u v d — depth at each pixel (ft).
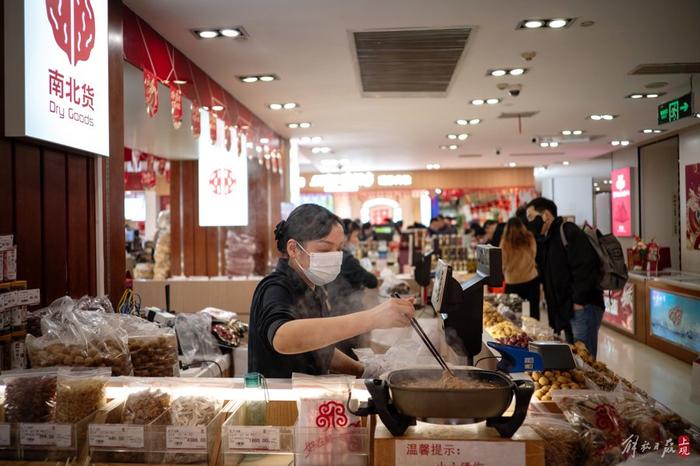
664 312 22.57
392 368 7.02
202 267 23.62
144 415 5.57
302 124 26.43
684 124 27.48
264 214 27.25
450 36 14.49
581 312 15.47
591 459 5.52
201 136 20.24
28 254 8.70
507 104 22.56
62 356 6.78
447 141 32.89
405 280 21.76
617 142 34.24
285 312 5.85
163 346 7.97
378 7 12.57
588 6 12.66
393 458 4.76
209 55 15.80
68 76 8.98
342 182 51.31
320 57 16.08
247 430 5.34
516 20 13.46
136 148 22.07
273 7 12.49
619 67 17.44
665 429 6.00
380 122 26.14
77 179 10.09
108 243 10.94
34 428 5.48
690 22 13.66
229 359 11.51
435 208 56.95
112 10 11.42
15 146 8.41
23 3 7.89
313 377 5.47
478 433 4.85
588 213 56.34
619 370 20.03
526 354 7.18
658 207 35.58
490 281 6.65
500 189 49.88
